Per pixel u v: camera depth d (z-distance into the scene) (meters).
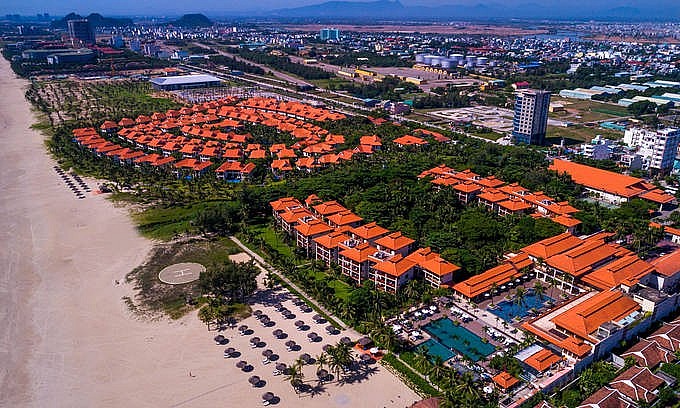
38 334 159.75
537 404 126.88
